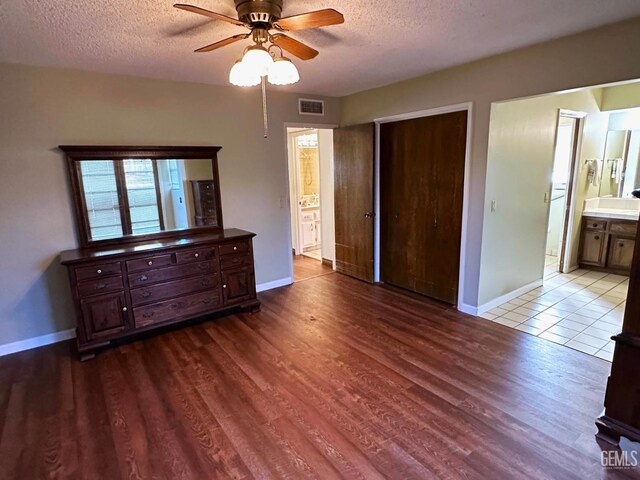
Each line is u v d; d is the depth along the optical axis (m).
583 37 2.53
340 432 2.09
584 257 5.03
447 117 3.61
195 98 3.73
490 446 1.96
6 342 3.11
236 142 4.04
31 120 2.98
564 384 2.48
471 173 3.43
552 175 4.17
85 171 3.23
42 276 3.19
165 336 3.32
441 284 3.99
